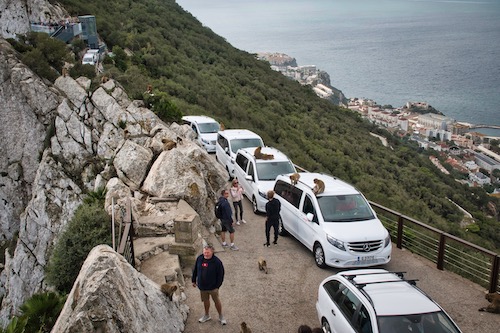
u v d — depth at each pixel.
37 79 23.19
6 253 21.80
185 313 8.87
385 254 10.98
